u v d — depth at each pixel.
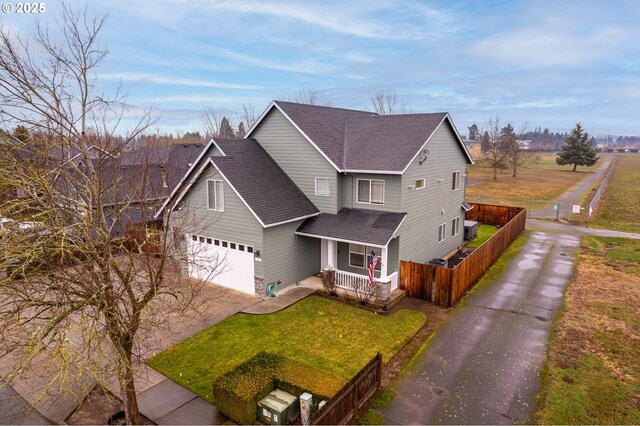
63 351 6.85
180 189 15.85
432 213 20.80
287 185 19.33
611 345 12.92
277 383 9.96
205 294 17.25
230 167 17.73
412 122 20.48
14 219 7.82
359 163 18.28
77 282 7.97
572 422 9.49
